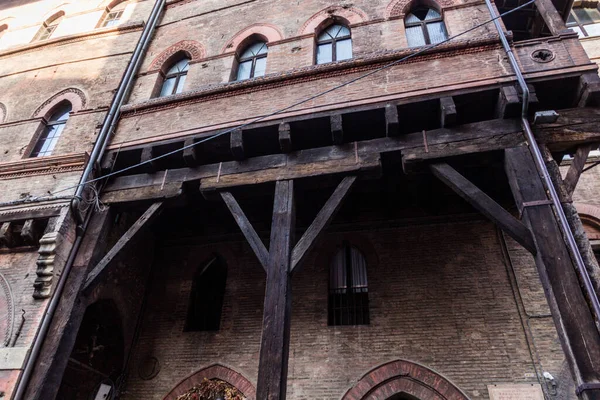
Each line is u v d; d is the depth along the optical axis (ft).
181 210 35.29
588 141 21.76
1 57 44.86
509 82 23.80
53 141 35.94
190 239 37.01
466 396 25.41
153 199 27.91
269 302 20.30
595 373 15.75
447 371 26.50
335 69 28.02
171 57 38.50
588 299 17.37
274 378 18.12
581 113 22.50
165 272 36.14
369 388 27.07
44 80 40.45
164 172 28.84
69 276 26.35
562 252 18.51
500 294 28.35
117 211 29.94
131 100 35.86
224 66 35.14
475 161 23.56
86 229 28.35
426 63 26.45
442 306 28.86
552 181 20.83
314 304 31.19
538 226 19.43
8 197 30.58
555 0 37.70
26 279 26.78
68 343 24.26
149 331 33.53
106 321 32.27
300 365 28.86
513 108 22.95
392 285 30.55
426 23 31.55
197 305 34.91
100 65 39.06
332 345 29.14
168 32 40.93
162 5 43.37
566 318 17.06
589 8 44.45
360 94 26.27
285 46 33.65
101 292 29.68
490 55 25.44
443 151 23.35
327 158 25.27
